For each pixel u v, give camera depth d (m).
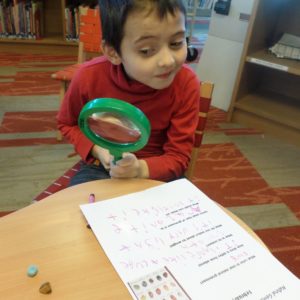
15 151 1.93
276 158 2.05
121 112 0.56
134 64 0.67
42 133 2.11
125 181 0.69
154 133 0.91
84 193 0.65
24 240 0.54
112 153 0.67
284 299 0.47
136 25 0.62
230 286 0.48
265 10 2.12
